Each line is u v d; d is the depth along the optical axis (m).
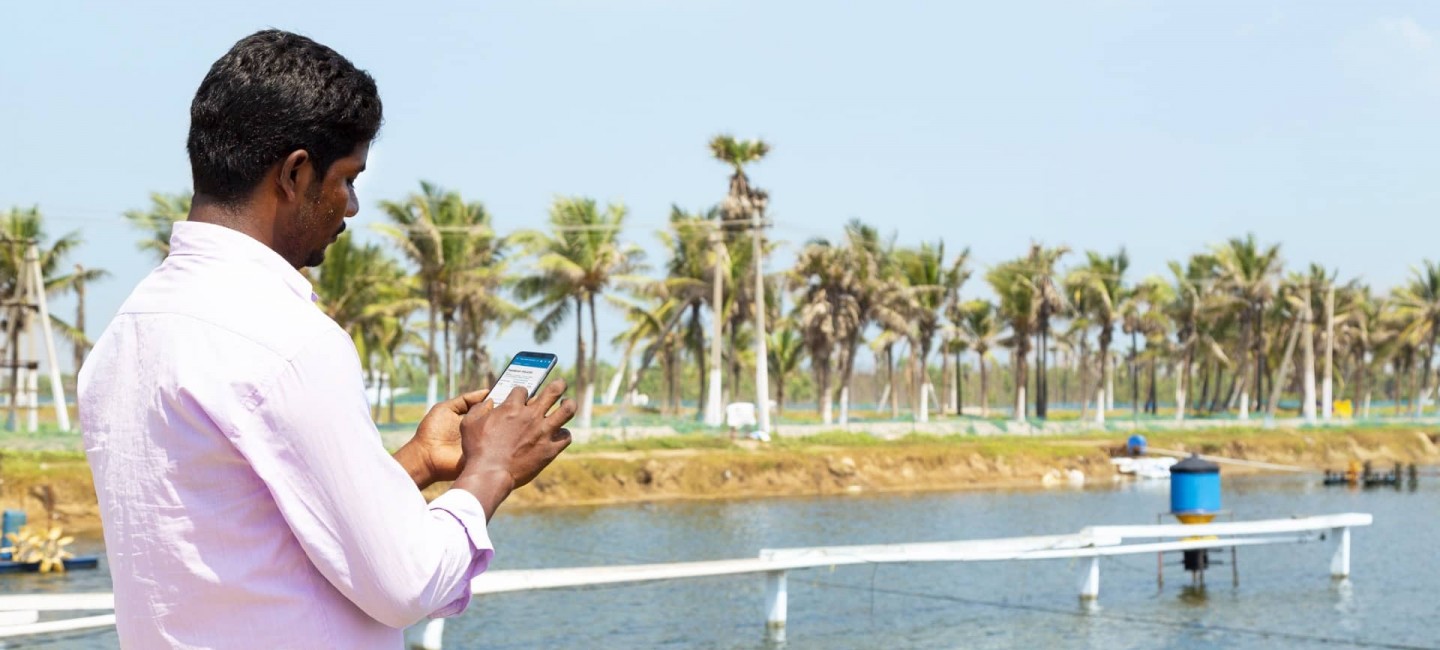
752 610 16.73
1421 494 43.41
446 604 1.81
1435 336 94.44
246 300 1.77
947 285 74.00
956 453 47.72
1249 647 14.34
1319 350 98.31
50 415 57.75
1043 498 40.22
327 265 48.75
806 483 42.59
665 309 62.16
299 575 1.74
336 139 1.95
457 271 51.56
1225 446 59.75
